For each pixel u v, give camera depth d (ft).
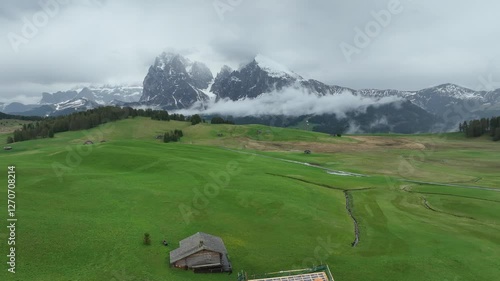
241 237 223.30
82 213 231.71
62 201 249.55
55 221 210.59
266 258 198.39
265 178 371.35
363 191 359.25
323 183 380.99
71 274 162.40
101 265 172.24
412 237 238.48
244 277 174.09
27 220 206.39
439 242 230.07
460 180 439.22
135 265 174.81
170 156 441.27
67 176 311.47
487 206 312.09
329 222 258.98
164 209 256.93
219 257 183.11
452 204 321.11
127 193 281.33
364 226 259.80
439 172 493.77
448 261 202.28
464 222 273.54
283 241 222.07
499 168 524.52
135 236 205.67
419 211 299.38
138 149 479.82
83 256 178.19
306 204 294.87
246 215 260.42
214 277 174.40
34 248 178.19
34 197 250.37
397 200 331.36
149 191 291.17
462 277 185.06
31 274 158.51
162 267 177.27
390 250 217.15
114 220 225.76
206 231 226.79
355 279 179.83
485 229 257.55
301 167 492.13
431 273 188.24
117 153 421.59
